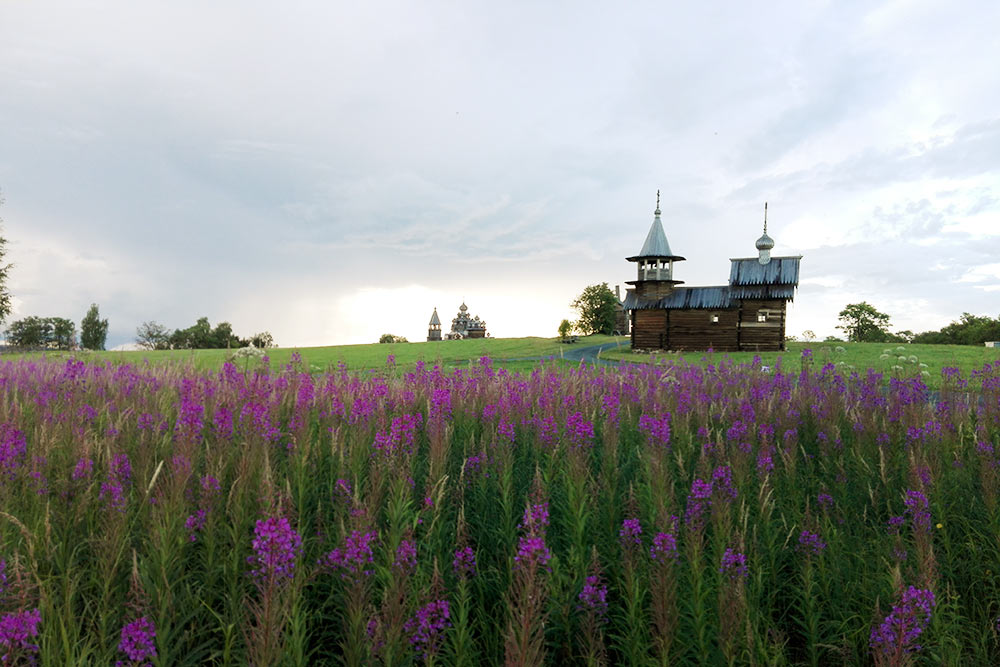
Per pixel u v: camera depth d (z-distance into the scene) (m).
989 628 4.28
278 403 8.24
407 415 6.55
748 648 3.70
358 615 3.65
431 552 4.49
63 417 6.82
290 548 3.52
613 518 5.22
